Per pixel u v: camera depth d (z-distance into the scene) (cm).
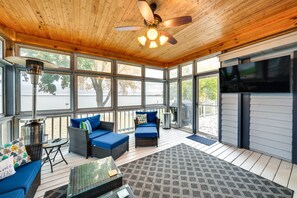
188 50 414
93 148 278
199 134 438
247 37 300
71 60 358
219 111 368
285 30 252
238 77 319
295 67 247
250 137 314
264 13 233
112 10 220
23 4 205
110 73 424
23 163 173
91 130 316
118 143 277
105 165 178
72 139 296
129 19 247
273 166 243
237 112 331
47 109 332
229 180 205
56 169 236
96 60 403
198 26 275
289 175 216
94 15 235
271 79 269
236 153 298
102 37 323
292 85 253
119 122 457
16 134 292
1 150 160
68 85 359
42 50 323
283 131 265
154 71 541
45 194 179
